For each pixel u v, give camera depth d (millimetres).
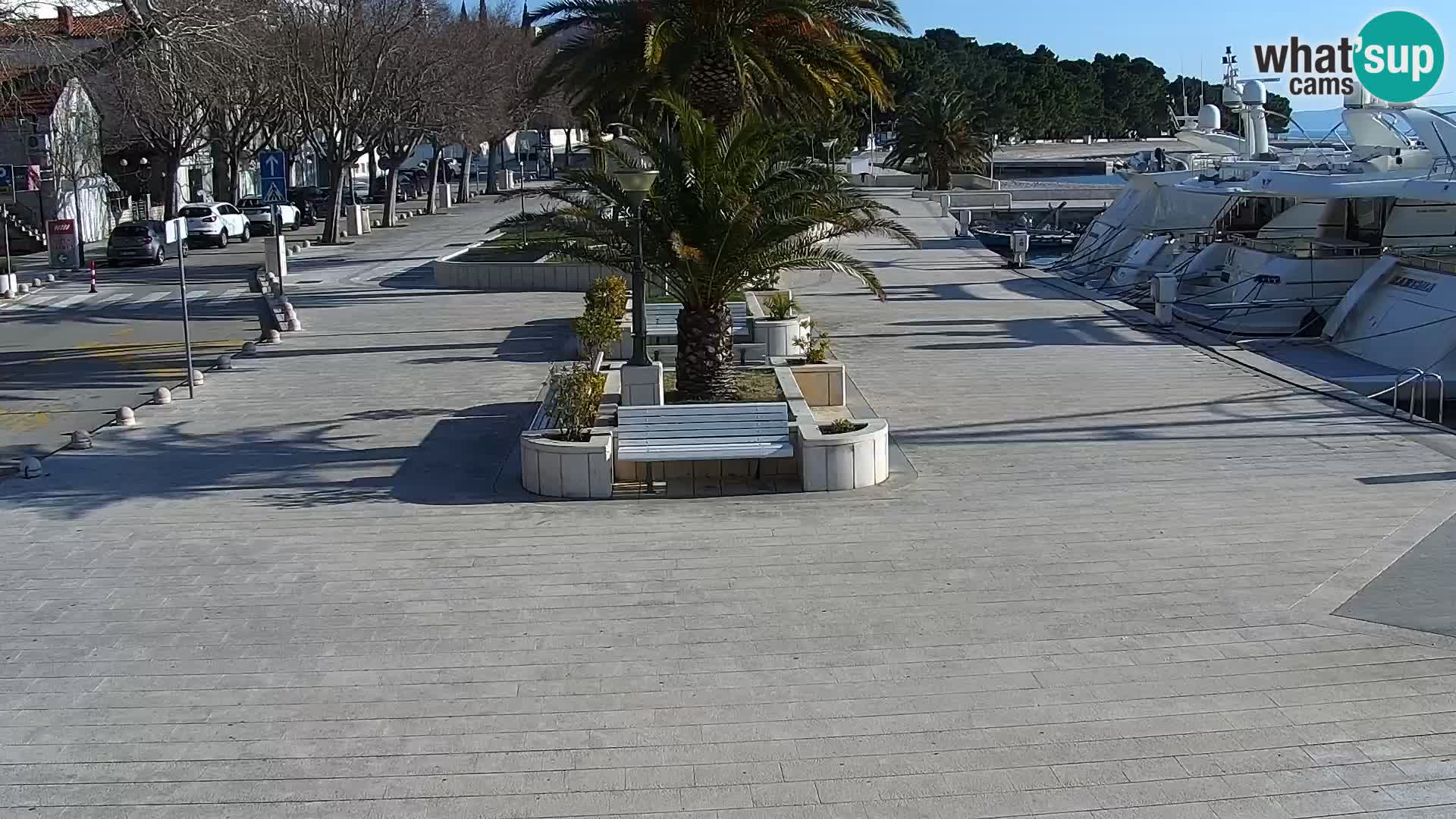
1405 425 14836
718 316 14602
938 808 6238
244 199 58531
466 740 7070
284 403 17031
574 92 26547
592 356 17594
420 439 14812
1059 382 17922
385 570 10086
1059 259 41188
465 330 23625
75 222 36719
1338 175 28812
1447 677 7637
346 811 6340
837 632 8555
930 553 10242
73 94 46250
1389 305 23734
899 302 27094
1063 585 9414
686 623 8781
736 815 6211
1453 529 10570
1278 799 6254
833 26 24844
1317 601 8969
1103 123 109312
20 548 10867
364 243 45531
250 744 7090
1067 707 7336
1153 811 6176
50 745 7121
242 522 11508
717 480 12789
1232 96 38656
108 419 16812
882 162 81562
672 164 13906
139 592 9688
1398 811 6113
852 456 12242
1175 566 9797
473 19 91375
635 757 6836
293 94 44531
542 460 12195
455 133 59188
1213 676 7730
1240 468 12961
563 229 14359
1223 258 30984
